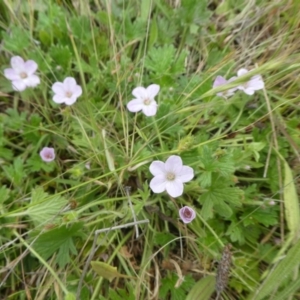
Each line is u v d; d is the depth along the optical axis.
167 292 0.18
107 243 0.18
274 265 0.16
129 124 0.20
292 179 0.18
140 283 0.17
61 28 0.22
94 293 0.17
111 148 0.20
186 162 0.18
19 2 0.22
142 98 0.19
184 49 0.21
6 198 0.19
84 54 0.23
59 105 0.21
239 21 0.23
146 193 0.18
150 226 0.18
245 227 0.19
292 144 0.19
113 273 0.16
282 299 0.16
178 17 0.23
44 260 0.17
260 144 0.18
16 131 0.21
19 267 0.19
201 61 0.22
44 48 0.23
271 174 0.19
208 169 0.17
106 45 0.22
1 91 0.22
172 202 0.18
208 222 0.19
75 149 0.20
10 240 0.18
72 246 0.18
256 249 0.18
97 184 0.19
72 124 0.20
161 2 0.23
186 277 0.18
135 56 0.23
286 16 0.23
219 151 0.17
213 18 0.24
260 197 0.19
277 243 0.18
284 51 0.21
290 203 0.17
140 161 0.17
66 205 0.18
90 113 0.19
